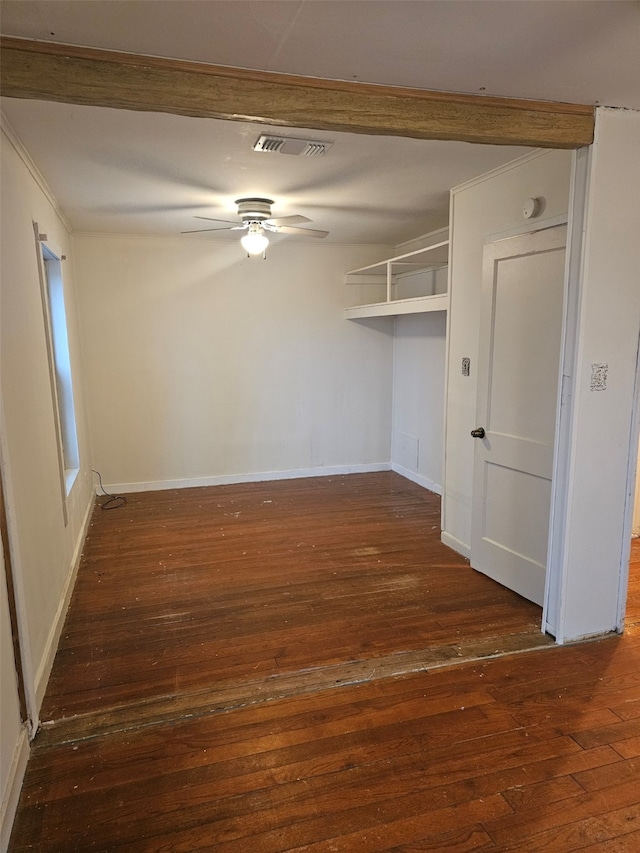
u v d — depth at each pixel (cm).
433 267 517
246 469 579
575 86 209
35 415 258
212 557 382
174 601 318
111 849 164
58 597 287
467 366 366
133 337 523
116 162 295
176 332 535
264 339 564
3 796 167
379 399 614
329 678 244
